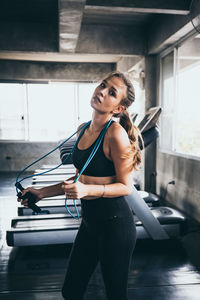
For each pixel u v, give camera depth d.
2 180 6.31
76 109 7.89
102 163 1.04
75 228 2.52
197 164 3.54
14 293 1.95
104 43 4.89
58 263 2.40
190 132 5.47
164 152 4.61
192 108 5.26
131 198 2.62
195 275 2.21
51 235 2.49
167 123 4.62
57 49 4.75
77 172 1.23
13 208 4.13
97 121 1.07
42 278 2.15
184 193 3.94
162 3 3.27
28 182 6.05
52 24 4.68
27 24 4.64
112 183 1.06
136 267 2.33
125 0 3.25
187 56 4.48
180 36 3.88
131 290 1.98
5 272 2.25
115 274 1.03
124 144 0.99
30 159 7.65
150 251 2.65
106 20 4.67
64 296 1.17
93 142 1.06
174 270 2.28
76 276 1.15
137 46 4.95
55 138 7.90
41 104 7.72
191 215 3.75
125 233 1.04
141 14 4.39
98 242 1.07
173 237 2.98
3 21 4.58
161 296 1.91
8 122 7.64
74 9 3.13
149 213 2.64
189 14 3.34
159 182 4.89
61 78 7.41
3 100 7.54
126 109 1.10
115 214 1.05
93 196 1.07
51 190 1.21
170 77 4.46
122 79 1.03
